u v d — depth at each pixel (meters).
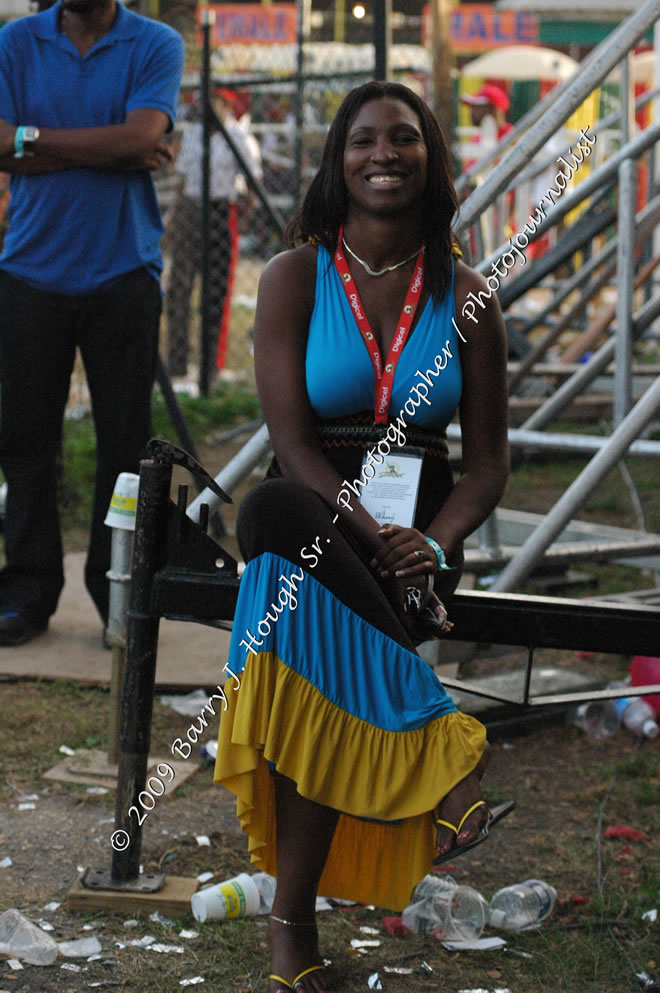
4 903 2.70
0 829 3.07
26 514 4.38
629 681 4.14
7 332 4.18
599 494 7.18
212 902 2.66
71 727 3.72
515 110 18.69
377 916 2.74
